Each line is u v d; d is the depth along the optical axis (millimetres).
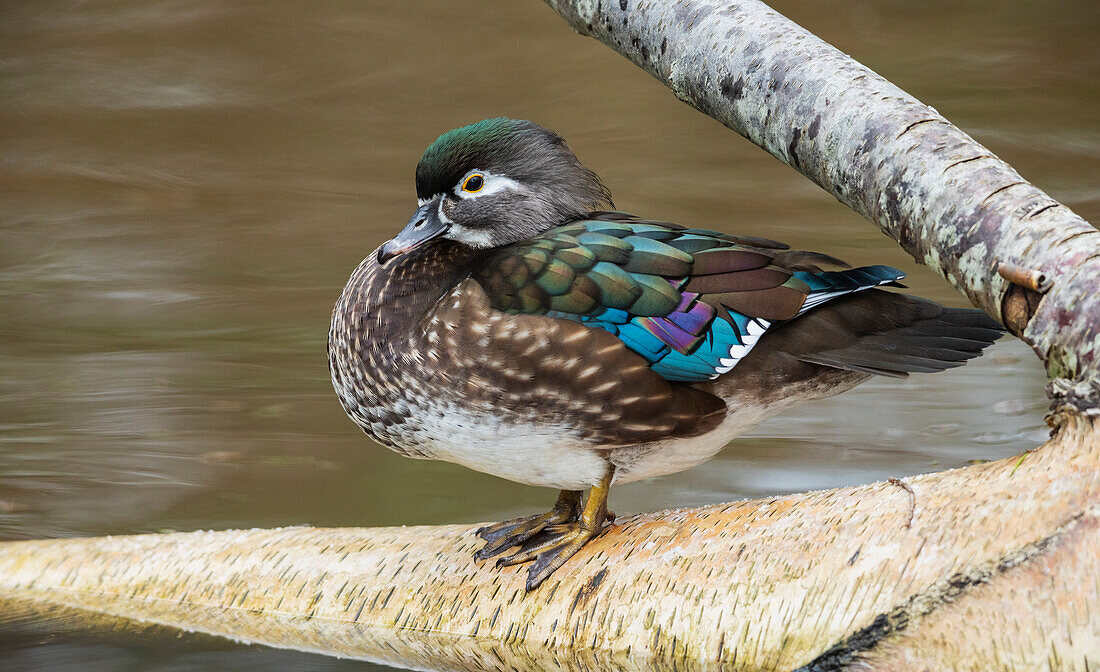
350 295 7098
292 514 7367
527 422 7039
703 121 11758
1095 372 6875
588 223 7094
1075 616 6832
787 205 9922
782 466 7438
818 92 7043
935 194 6973
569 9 7207
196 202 10016
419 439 7082
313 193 10258
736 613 6926
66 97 11906
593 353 7027
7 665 7051
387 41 13047
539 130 7160
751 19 7098
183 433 7523
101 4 13812
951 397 7586
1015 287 6922
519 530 7055
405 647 7031
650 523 7000
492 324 7031
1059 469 6863
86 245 9289
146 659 7051
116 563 7125
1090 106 11516
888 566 6887
